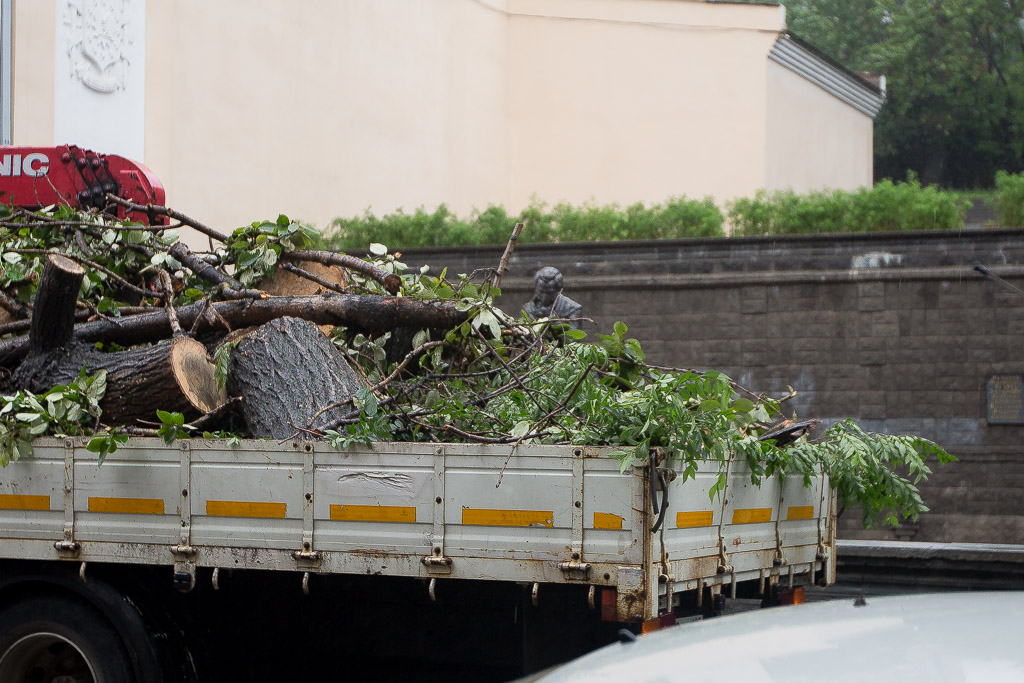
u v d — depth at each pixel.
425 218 18.59
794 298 16.34
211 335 7.85
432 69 23.33
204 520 5.79
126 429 6.25
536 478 5.21
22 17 15.55
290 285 8.53
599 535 5.11
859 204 16.83
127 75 17.20
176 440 5.88
